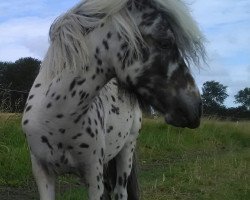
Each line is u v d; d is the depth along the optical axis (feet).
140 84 9.43
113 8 9.29
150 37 9.26
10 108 30.14
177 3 9.32
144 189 21.07
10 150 24.45
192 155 36.22
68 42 9.43
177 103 9.27
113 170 14.74
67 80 9.61
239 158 32.71
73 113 9.73
